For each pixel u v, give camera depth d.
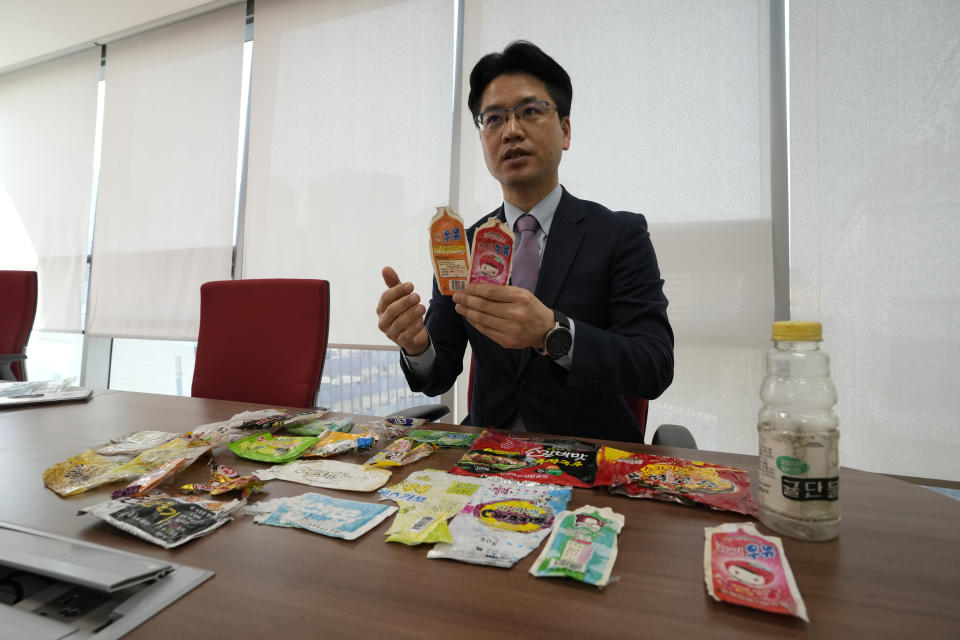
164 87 2.79
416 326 0.93
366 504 0.52
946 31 1.55
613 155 1.91
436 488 0.57
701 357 1.78
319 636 0.32
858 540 0.45
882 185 1.59
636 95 1.89
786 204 1.71
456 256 0.75
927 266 1.54
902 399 1.55
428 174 2.22
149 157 2.80
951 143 1.53
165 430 0.86
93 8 2.83
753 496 0.56
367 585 0.38
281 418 0.84
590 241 1.12
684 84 1.83
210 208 2.63
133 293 2.78
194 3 2.64
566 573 0.38
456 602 0.35
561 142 1.14
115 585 0.33
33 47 3.08
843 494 0.58
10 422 0.92
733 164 1.77
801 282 1.67
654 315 0.99
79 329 2.93
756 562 0.40
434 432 0.86
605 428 1.03
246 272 2.52
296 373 1.26
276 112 2.51
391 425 0.88
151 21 2.77
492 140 1.11
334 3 2.43
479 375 1.16
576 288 1.09
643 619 0.33
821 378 0.50
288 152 2.48
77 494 0.56
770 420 0.50
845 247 1.63
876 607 0.35
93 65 3.01
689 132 1.82
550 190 1.18
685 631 0.32
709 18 1.81
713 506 0.52
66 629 0.32
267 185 2.51
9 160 3.26
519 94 1.07
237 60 2.62
